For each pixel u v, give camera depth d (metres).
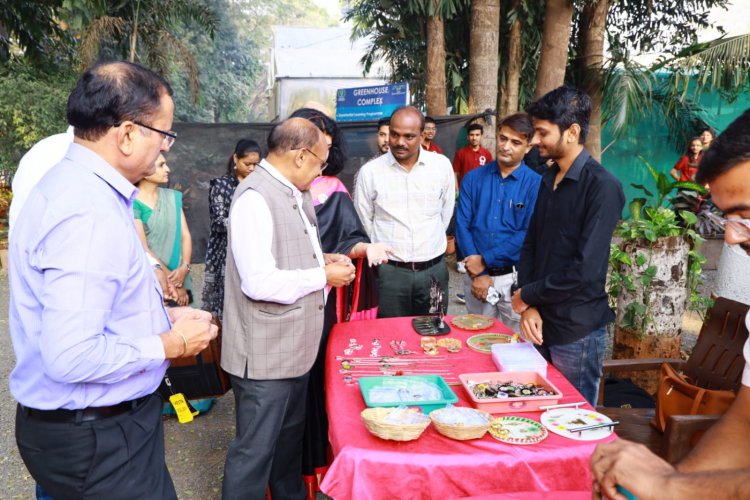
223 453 3.12
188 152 7.14
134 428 1.53
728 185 0.99
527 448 1.62
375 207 3.54
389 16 9.75
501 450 1.61
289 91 19.42
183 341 1.53
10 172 8.79
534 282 2.47
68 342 1.29
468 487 1.58
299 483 2.47
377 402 1.86
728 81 7.75
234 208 2.06
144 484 1.56
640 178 10.64
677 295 3.82
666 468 0.97
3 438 3.29
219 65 28.34
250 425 2.15
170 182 7.16
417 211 3.44
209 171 7.24
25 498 2.75
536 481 1.58
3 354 4.51
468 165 6.99
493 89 7.48
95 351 1.33
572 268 2.25
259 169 2.12
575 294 2.31
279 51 20.09
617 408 2.55
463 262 3.49
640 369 2.68
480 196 3.42
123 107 1.39
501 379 2.05
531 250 2.66
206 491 2.78
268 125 7.20
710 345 2.44
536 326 2.39
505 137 3.23
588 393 2.44
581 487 1.60
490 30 7.33
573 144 2.34
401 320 2.84
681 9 9.52
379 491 1.59
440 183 3.49
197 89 11.19
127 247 1.42
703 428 1.90
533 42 9.02
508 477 1.58
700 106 10.12
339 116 8.08
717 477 0.91
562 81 7.27
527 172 3.32
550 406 1.87
